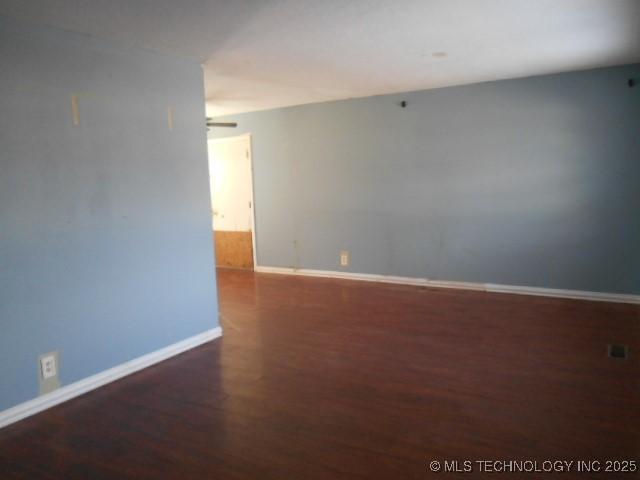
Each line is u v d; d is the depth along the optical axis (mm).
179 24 2795
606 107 4375
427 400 2713
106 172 3061
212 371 3234
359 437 2352
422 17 2844
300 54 3582
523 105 4723
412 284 5543
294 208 6281
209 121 6441
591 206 4539
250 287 5711
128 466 2174
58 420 2621
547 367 3098
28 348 2676
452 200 5207
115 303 3143
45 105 2723
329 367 3232
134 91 3221
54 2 2391
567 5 2705
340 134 5801
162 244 3451
